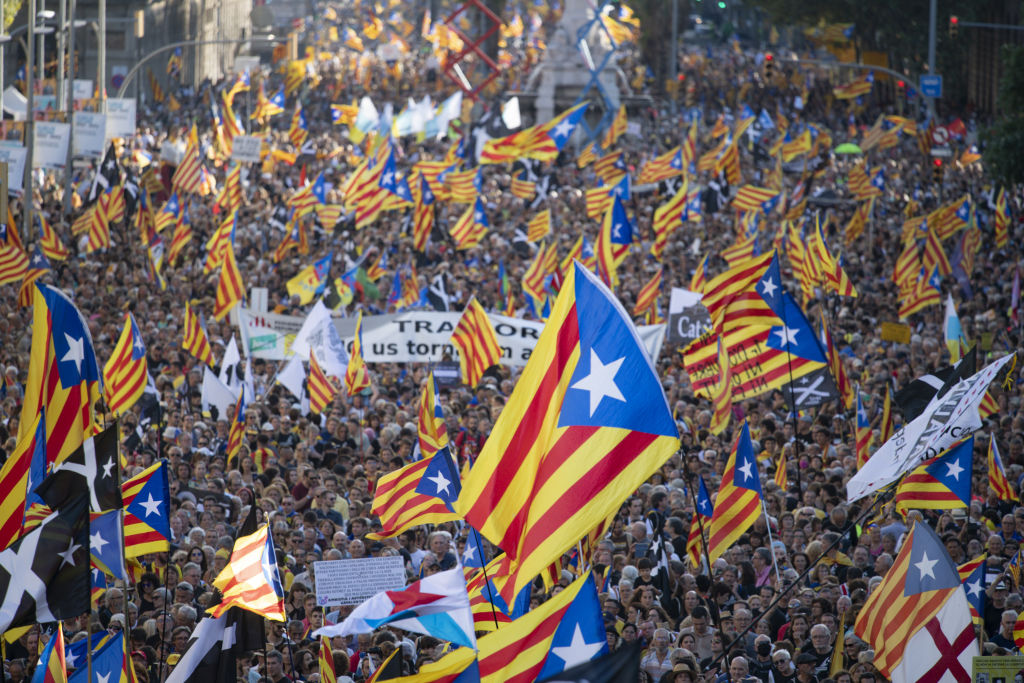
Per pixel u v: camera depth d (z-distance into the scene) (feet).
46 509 149.79
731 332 239.09
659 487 213.66
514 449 112.68
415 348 295.69
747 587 190.70
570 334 110.93
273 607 142.72
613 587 187.62
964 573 165.48
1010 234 526.16
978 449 253.24
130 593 184.96
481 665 118.83
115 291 401.29
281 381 284.20
